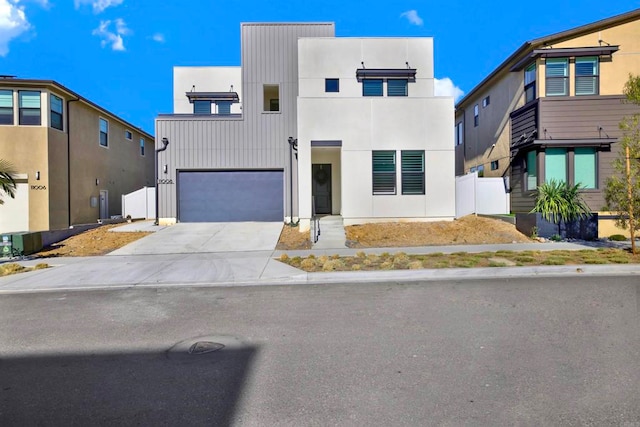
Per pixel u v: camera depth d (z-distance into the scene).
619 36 15.19
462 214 17.72
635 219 10.48
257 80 18.31
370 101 15.69
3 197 16.41
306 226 15.45
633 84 11.01
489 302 6.56
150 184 28.84
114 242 14.45
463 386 3.65
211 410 3.31
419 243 13.02
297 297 7.27
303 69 17.55
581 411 3.18
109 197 22.80
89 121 20.64
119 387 3.77
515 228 14.65
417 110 15.76
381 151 15.74
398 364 4.18
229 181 18.28
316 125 15.63
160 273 9.63
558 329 5.16
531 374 3.87
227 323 5.76
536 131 15.24
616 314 5.76
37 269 10.48
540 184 15.05
